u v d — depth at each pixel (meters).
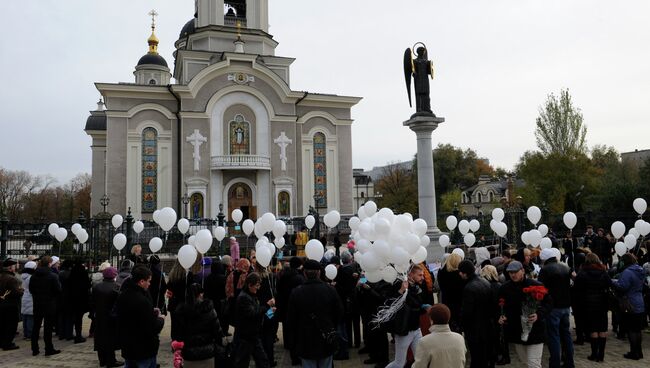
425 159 18.28
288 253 25.86
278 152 41.03
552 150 51.81
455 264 9.45
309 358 6.84
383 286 8.50
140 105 38.62
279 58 44.94
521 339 7.45
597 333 9.27
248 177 40.34
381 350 8.84
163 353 10.88
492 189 77.38
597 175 50.53
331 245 34.28
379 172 139.12
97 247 21.20
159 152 38.91
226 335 9.86
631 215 28.48
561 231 28.42
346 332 10.66
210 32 42.91
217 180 39.47
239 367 7.55
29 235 22.22
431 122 18.12
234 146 40.16
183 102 38.88
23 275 12.86
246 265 9.62
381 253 8.20
